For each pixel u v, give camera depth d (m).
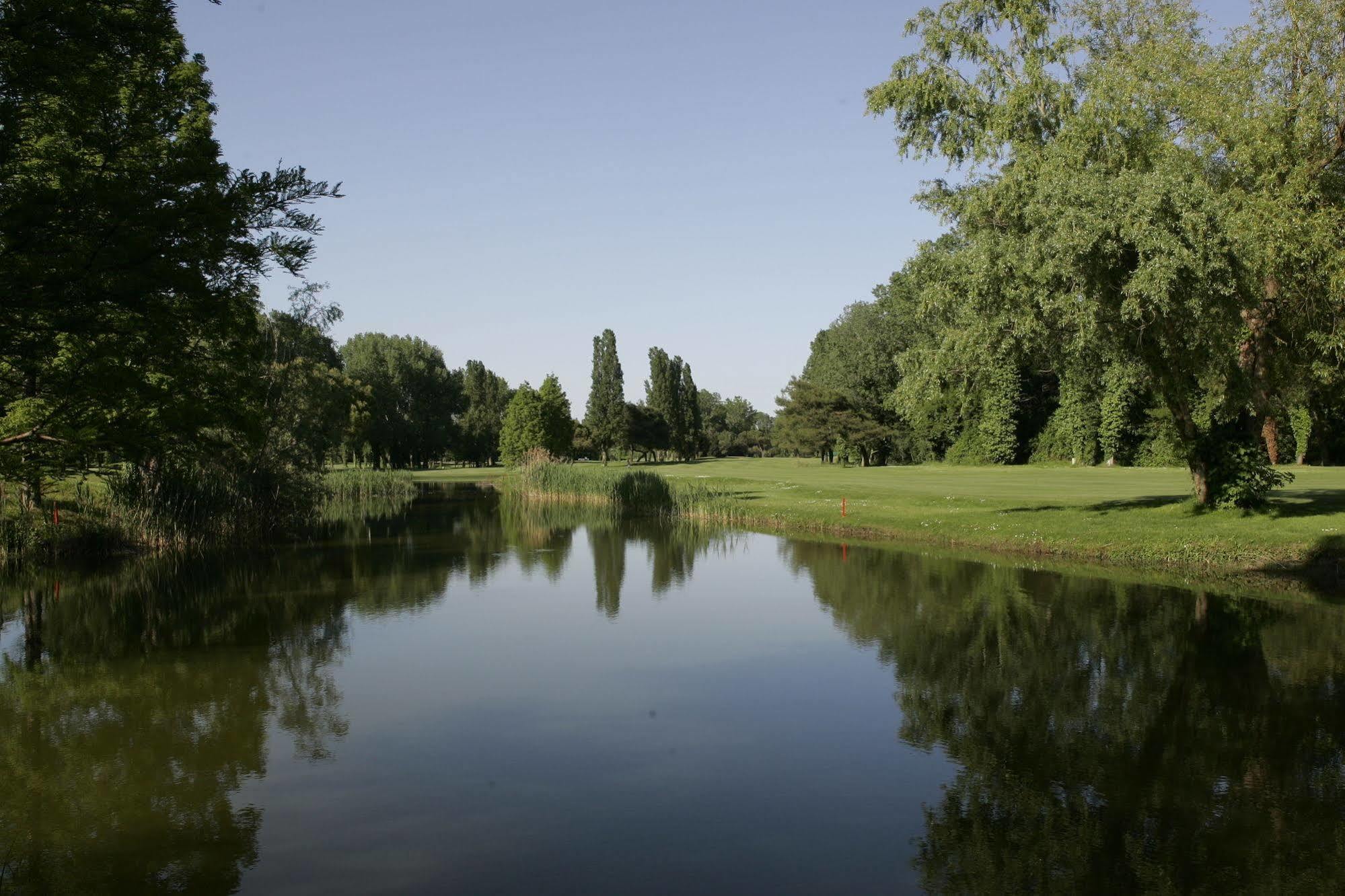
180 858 7.67
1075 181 19.34
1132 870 7.24
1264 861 7.35
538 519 37.72
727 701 11.91
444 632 16.12
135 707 11.89
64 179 8.63
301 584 21.39
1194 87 20.16
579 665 13.83
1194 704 11.23
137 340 9.32
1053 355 22.62
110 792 9.11
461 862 7.54
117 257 8.29
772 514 33.41
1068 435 64.44
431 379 100.19
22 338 8.42
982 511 28.86
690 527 33.66
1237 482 22.81
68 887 7.16
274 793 9.02
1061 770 9.35
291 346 34.78
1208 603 16.53
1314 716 10.69
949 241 25.45
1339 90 19.06
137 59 9.53
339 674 13.42
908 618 16.45
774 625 16.38
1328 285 18.70
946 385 23.91
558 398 78.00
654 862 7.51
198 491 27.73
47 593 20.22
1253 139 19.03
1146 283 18.05
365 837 8.01
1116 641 14.24
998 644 14.38
